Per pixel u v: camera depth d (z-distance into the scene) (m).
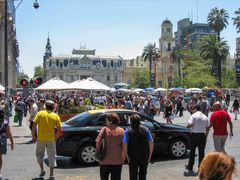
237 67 34.56
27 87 25.80
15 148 16.73
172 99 41.41
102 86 31.75
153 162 12.88
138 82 128.50
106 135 7.41
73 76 166.38
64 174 11.13
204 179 2.78
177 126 13.75
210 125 11.28
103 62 168.75
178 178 10.49
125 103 26.28
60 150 12.26
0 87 31.12
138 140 7.53
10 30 67.50
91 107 27.30
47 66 166.88
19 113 26.88
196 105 11.30
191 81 82.38
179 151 13.52
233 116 35.97
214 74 85.38
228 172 2.74
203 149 11.12
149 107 26.12
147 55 130.38
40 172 11.30
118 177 7.48
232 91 79.06
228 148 15.99
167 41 150.62
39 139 10.19
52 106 10.32
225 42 84.88
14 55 91.94
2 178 10.55
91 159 12.41
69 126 12.55
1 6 47.12
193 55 87.62
